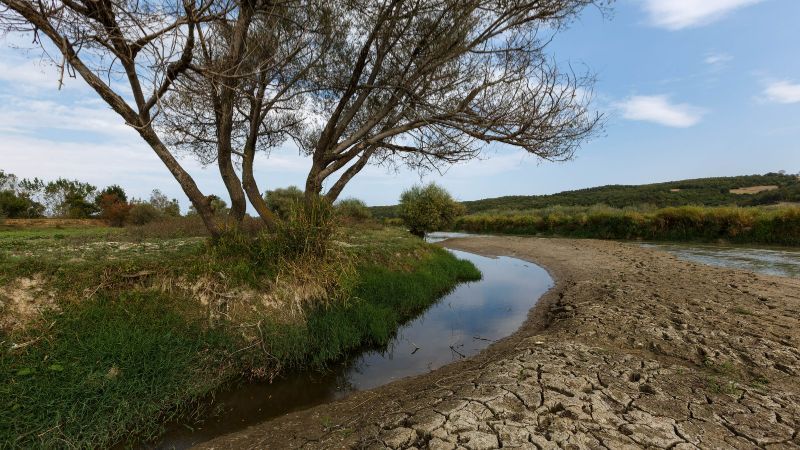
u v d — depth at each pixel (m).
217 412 4.71
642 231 26.25
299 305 6.30
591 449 2.96
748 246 20.59
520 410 3.52
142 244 8.12
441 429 3.25
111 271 5.50
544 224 33.97
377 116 7.35
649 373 4.44
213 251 6.43
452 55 6.62
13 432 3.64
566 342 5.46
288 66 7.41
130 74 5.35
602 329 6.14
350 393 5.22
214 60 6.16
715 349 5.21
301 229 6.82
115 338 4.78
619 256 16.34
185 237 10.35
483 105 6.84
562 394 3.83
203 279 5.90
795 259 15.55
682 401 3.79
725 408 3.67
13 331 4.51
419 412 3.64
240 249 6.64
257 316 5.89
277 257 6.66
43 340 4.50
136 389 4.46
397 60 7.35
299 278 6.61
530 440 3.07
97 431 4.00
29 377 4.11
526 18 6.61
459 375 4.82
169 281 5.73
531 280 12.84
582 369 4.45
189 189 6.55
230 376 5.34
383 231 17.45
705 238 23.48
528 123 6.55
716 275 11.20
